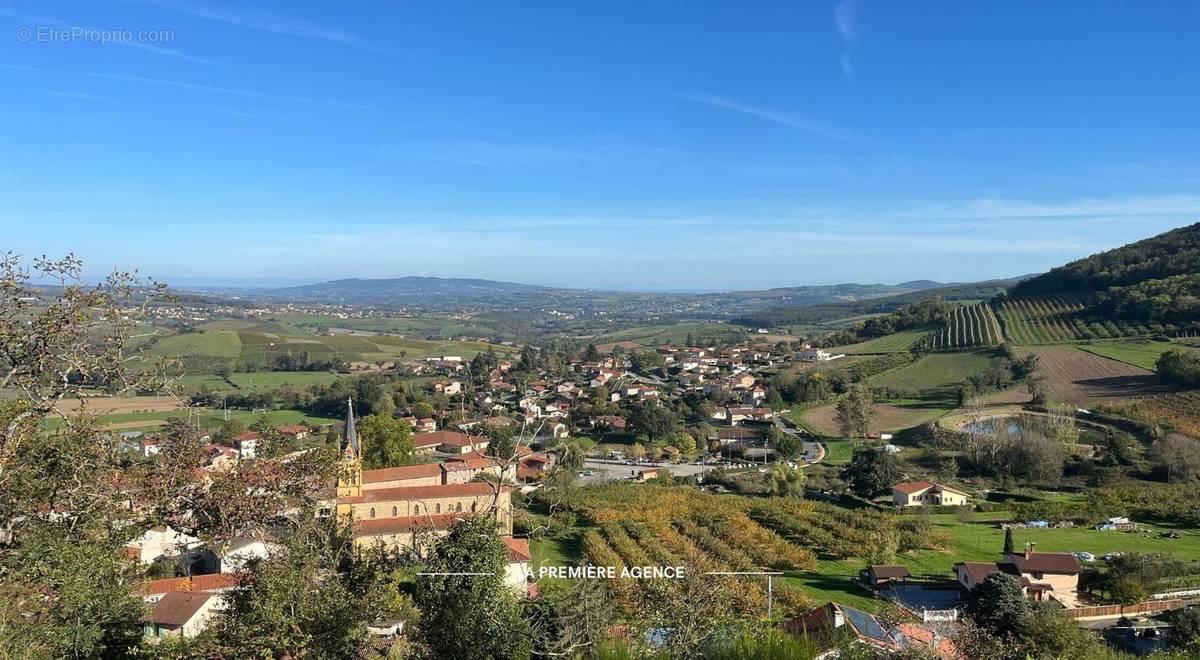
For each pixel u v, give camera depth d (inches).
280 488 807.1
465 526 677.9
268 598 566.3
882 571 1943.9
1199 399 3946.9
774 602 1601.9
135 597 789.2
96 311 710.5
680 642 526.9
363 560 677.9
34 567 623.5
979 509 2960.1
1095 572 1942.7
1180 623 1337.4
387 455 2847.0
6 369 679.1
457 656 605.0
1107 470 3331.7
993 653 730.2
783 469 3447.3
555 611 676.1
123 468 786.2
